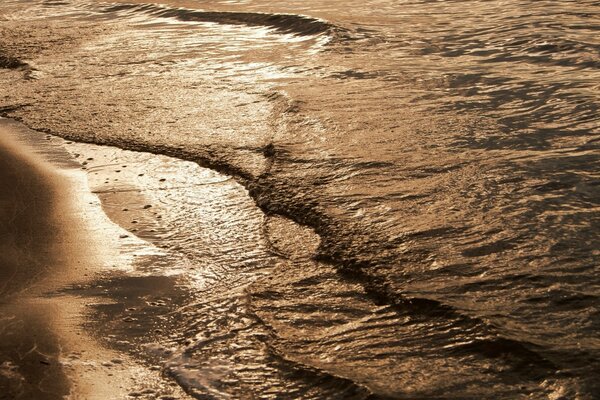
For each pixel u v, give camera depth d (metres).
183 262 5.88
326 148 7.61
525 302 4.82
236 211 6.69
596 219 5.77
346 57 11.24
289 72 10.59
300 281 5.48
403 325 4.80
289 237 6.14
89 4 17.12
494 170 6.76
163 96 9.90
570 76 9.55
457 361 4.39
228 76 10.61
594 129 7.65
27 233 6.41
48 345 4.82
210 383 4.45
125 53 12.44
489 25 12.56
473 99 8.85
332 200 6.53
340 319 4.97
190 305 5.26
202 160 7.78
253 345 4.78
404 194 6.47
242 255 5.93
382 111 8.60
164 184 7.33
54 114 9.54
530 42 11.24
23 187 7.40
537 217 5.87
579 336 4.44
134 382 4.48
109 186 7.35
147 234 6.36
